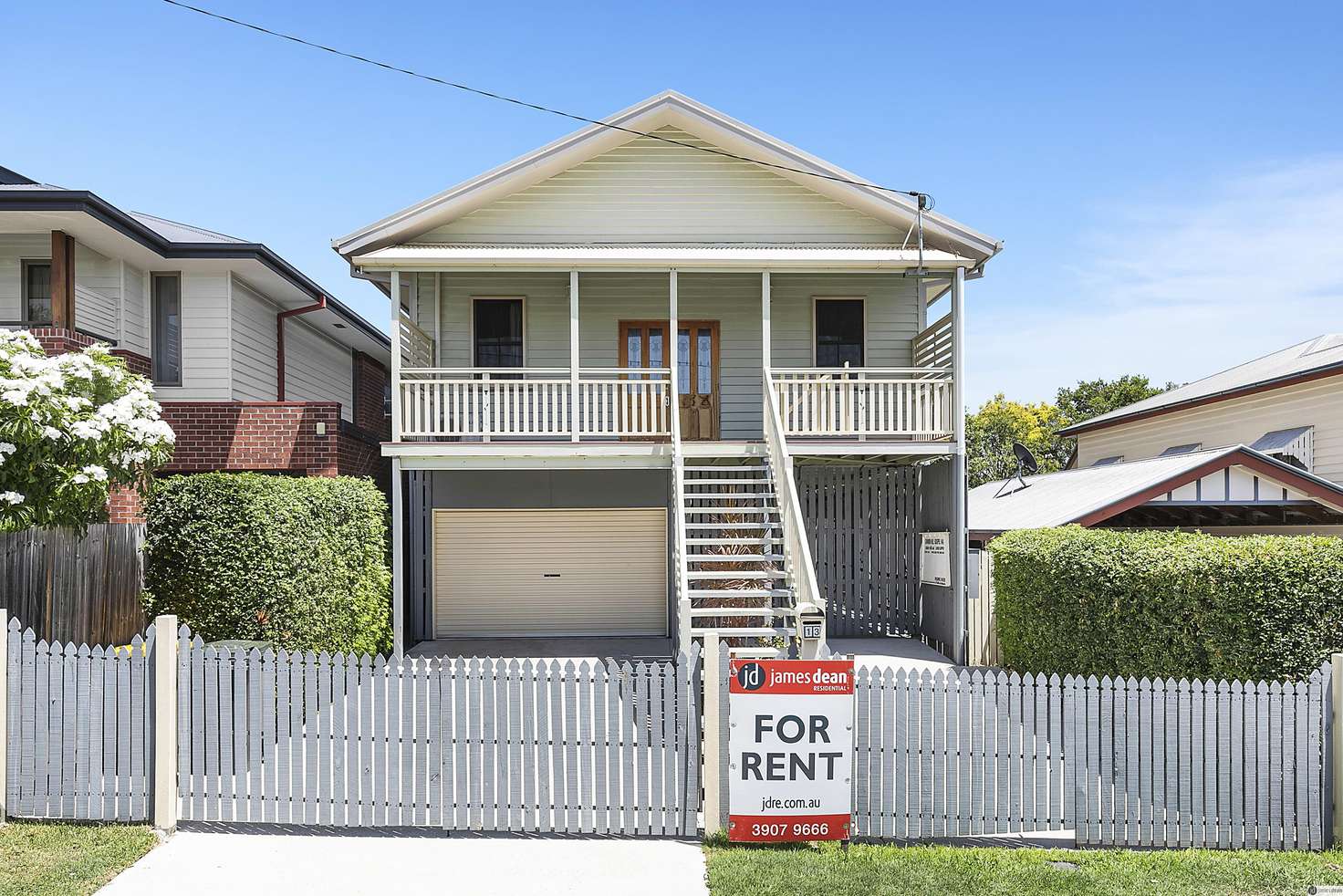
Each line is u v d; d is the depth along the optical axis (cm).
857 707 612
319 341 1850
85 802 607
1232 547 740
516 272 1466
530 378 1469
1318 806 593
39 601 819
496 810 610
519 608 1456
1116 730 607
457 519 1456
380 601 1173
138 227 1223
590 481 1460
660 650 1332
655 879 534
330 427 1282
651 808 605
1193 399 1948
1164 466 1262
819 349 1500
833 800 581
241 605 851
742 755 579
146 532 879
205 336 1393
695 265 1224
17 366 786
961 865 550
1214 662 720
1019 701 614
